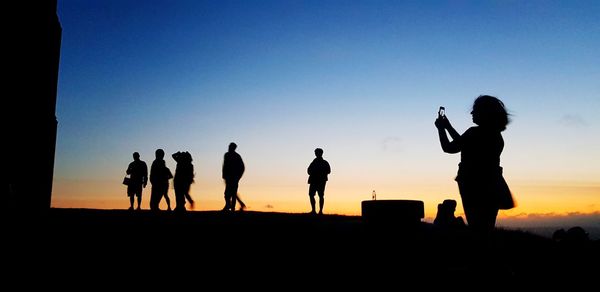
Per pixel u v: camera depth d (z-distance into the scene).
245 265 5.96
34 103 9.87
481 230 4.04
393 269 4.94
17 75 8.73
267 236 8.16
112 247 7.05
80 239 7.57
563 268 5.40
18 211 8.69
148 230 8.89
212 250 6.96
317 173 14.51
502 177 4.05
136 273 5.42
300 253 6.65
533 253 6.11
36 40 9.79
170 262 6.11
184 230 8.95
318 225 9.49
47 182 11.11
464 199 4.07
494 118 4.06
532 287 4.39
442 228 7.98
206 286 4.88
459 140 4.11
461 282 4.20
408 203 5.09
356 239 5.90
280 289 4.76
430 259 5.14
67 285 4.73
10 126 8.42
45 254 6.17
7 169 8.27
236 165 13.50
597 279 4.99
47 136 11.02
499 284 4.03
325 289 4.73
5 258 5.66
